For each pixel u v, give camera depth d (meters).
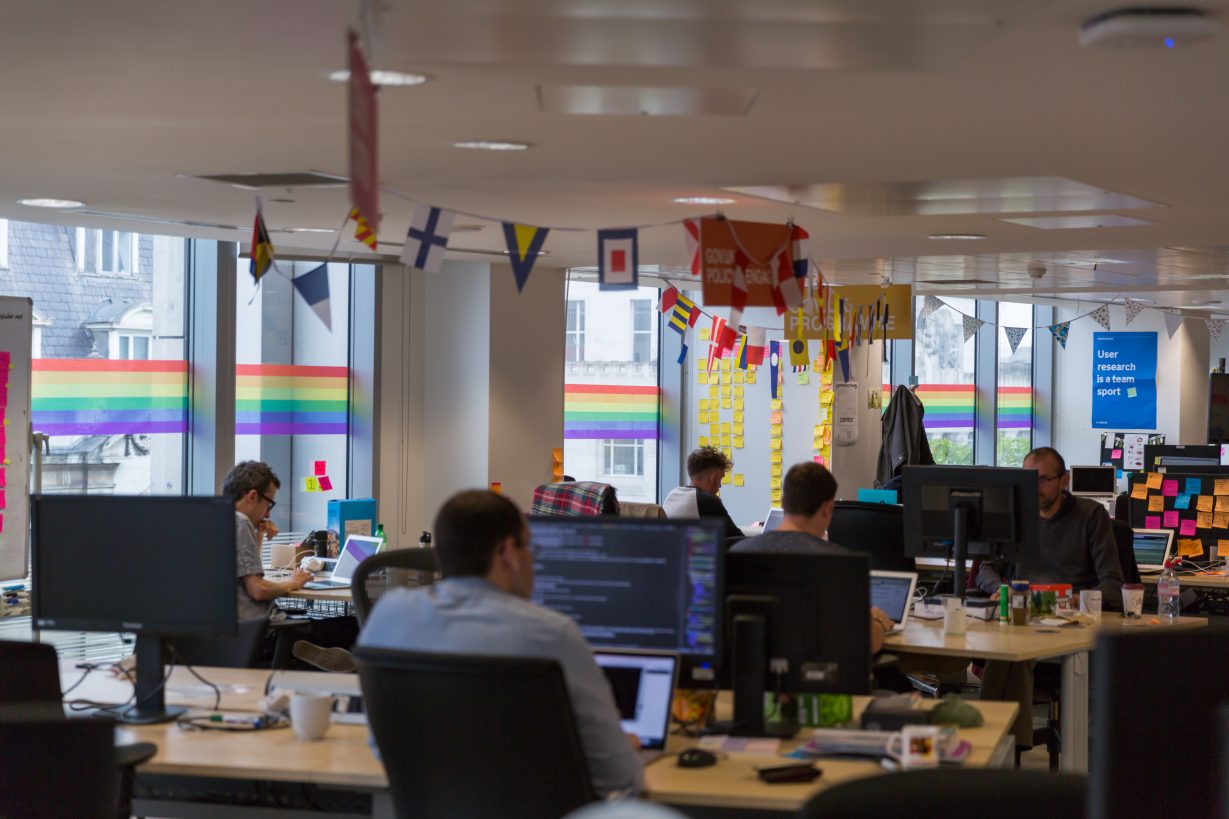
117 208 6.61
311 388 8.96
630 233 5.54
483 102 4.16
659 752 3.29
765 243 5.90
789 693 3.53
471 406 9.20
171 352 8.09
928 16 3.11
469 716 2.73
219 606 3.61
